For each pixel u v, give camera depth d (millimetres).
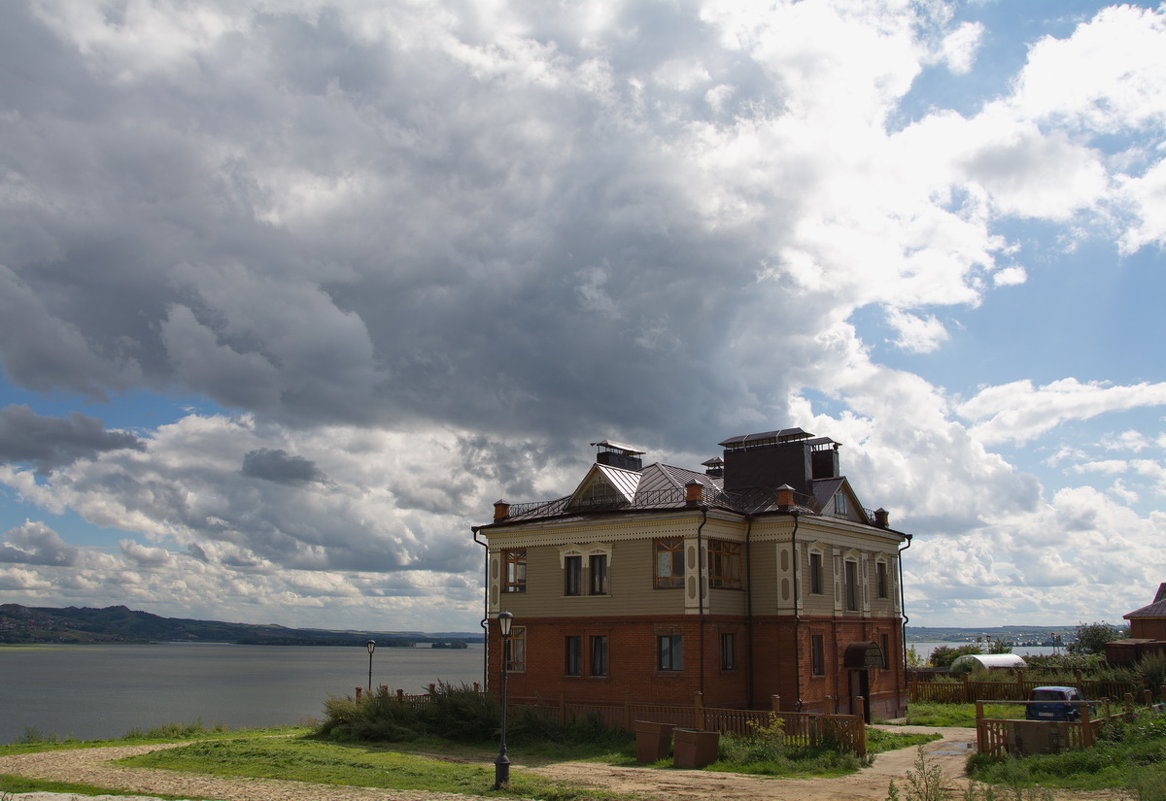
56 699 113438
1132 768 22500
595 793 23688
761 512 39125
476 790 24672
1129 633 76062
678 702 35969
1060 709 31469
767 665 38188
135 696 120500
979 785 23688
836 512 42844
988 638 75062
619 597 38281
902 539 47656
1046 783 23422
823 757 28094
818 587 40219
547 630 40125
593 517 39625
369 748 34312
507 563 42312
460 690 38812
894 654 45562
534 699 39781
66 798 23672
